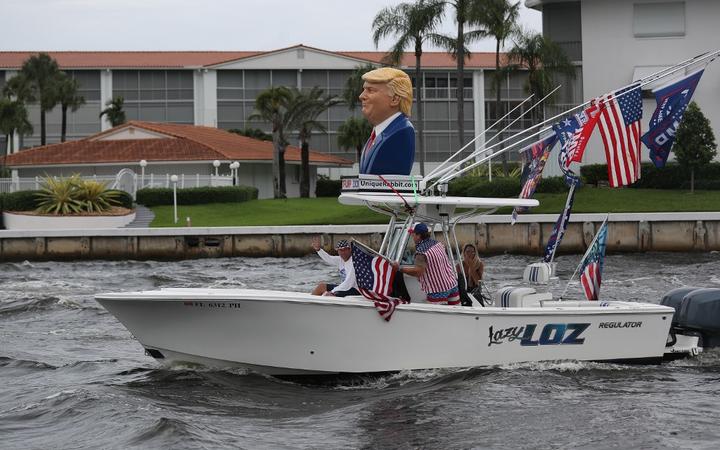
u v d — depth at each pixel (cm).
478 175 6166
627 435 1331
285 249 5091
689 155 6119
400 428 1363
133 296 1538
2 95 9994
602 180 6444
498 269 4156
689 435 1334
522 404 1470
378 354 1559
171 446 1267
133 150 7775
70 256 5053
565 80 7144
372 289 1534
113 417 1409
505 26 6775
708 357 1773
